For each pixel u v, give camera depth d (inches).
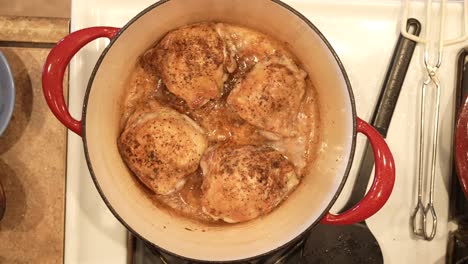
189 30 18.7
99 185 16.9
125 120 19.5
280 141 19.5
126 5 21.1
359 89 21.1
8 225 21.7
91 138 17.3
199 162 18.9
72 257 20.7
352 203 20.6
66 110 17.5
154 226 18.3
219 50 18.6
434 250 20.9
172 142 18.2
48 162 22.0
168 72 18.5
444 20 21.1
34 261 21.6
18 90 22.0
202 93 18.7
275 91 18.4
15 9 28.5
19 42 22.4
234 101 18.7
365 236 20.6
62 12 28.5
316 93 19.7
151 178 18.5
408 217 21.0
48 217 21.8
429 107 21.1
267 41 19.8
